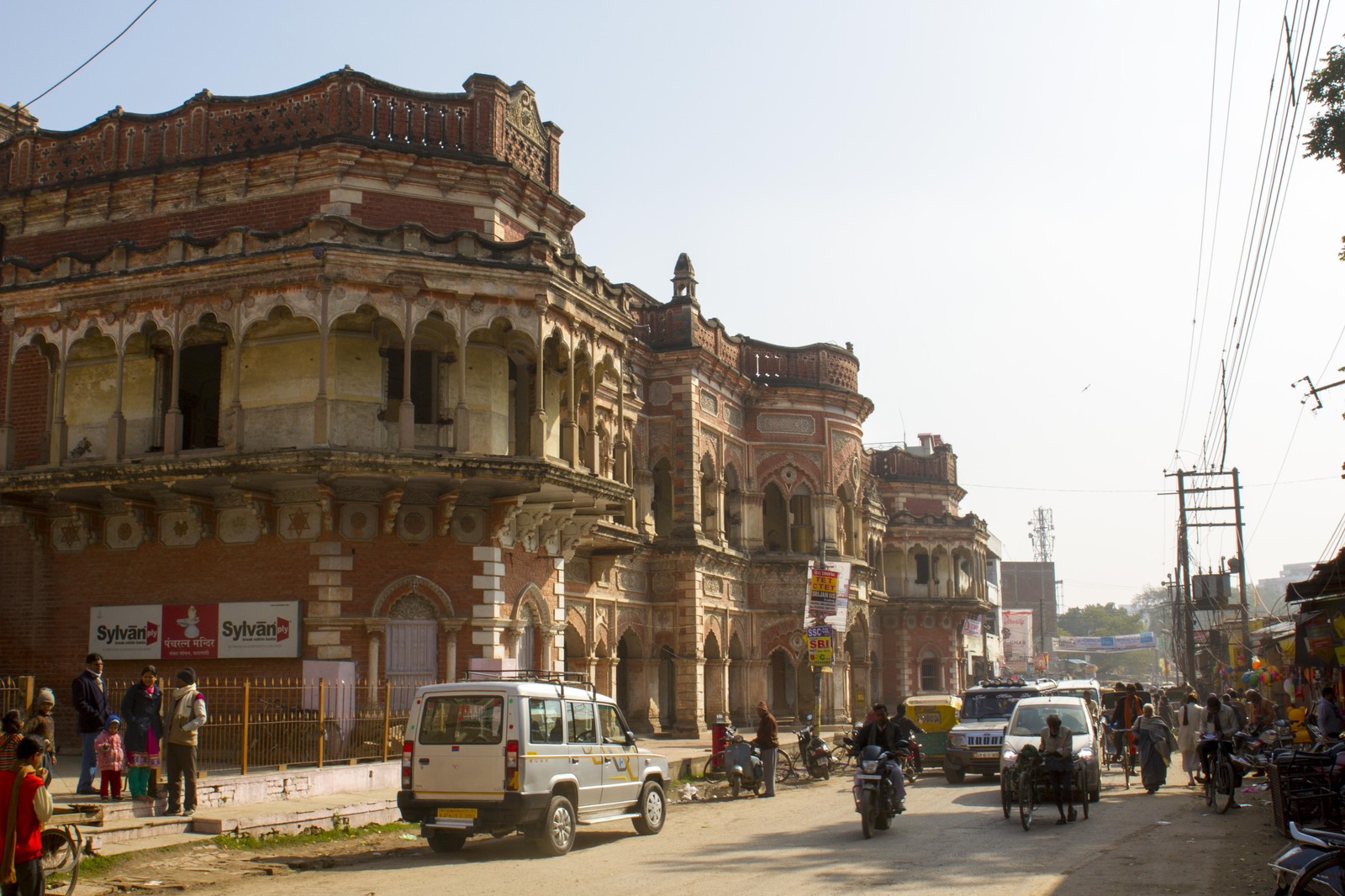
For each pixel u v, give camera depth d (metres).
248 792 18.16
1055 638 133.62
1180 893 11.92
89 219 26.58
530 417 26.62
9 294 24.72
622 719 17.91
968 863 13.93
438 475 23.00
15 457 26.06
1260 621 53.75
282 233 23.20
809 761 28.52
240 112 25.73
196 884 13.27
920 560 65.56
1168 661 142.12
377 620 23.45
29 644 25.31
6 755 12.95
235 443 23.00
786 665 47.66
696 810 21.97
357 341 23.89
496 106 26.19
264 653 23.36
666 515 40.50
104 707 16.77
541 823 15.25
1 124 29.45
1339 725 23.41
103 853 14.24
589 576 34.84
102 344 25.72
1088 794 19.91
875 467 65.94
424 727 15.65
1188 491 57.59
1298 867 9.59
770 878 13.05
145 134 26.42
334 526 23.53
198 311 23.50
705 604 39.75
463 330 23.52
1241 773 19.83
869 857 14.55
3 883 10.20
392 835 17.78
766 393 44.59
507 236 26.31
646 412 39.78
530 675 17.52
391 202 25.09
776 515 46.25
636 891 12.30
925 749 29.38
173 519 24.80
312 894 12.45
